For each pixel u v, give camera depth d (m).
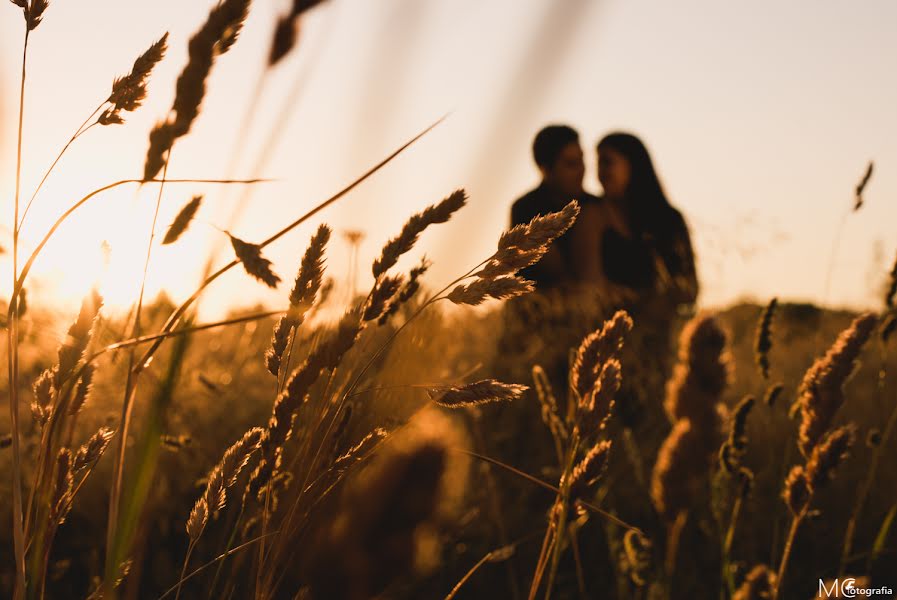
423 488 0.24
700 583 2.06
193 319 0.79
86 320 0.85
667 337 3.99
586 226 4.24
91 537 2.08
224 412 2.59
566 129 4.45
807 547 2.28
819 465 1.15
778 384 1.89
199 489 2.01
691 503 1.27
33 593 0.91
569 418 1.33
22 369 1.97
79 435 1.98
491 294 0.74
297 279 0.77
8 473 1.96
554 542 1.00
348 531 0.23
